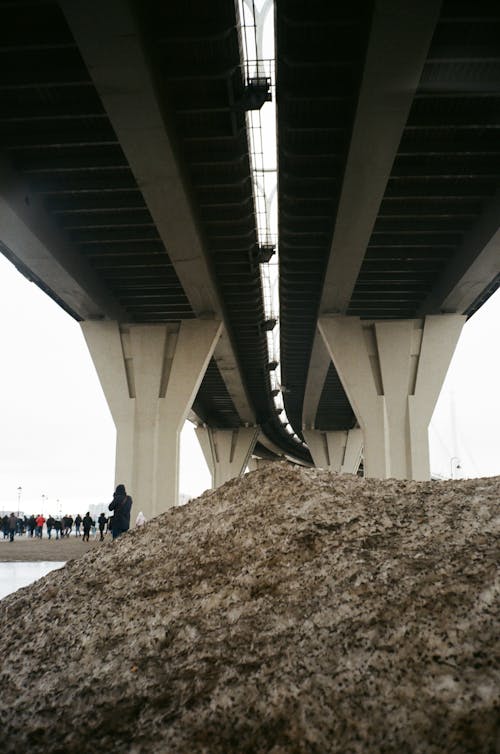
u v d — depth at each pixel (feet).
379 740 8.28
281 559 12.30
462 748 7.87
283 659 9.94
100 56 52.65
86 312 110.73
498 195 76.79
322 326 116.37
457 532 11.98
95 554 15.07
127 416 115.34
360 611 10.41
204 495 16.34
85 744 9.41
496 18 51.52
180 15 54.49
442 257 96.84
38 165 72.13
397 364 114.52
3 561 80.28
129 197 80.23
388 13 47.98
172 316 118.32
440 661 9.07
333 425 243.40
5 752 9.59
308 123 67.10
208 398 204.33
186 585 12.47
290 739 8.63
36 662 11.57
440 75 58.54
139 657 10.96
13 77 57.88
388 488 14.65
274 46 61.46
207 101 65.10
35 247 81.00
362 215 78.64
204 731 9.05
